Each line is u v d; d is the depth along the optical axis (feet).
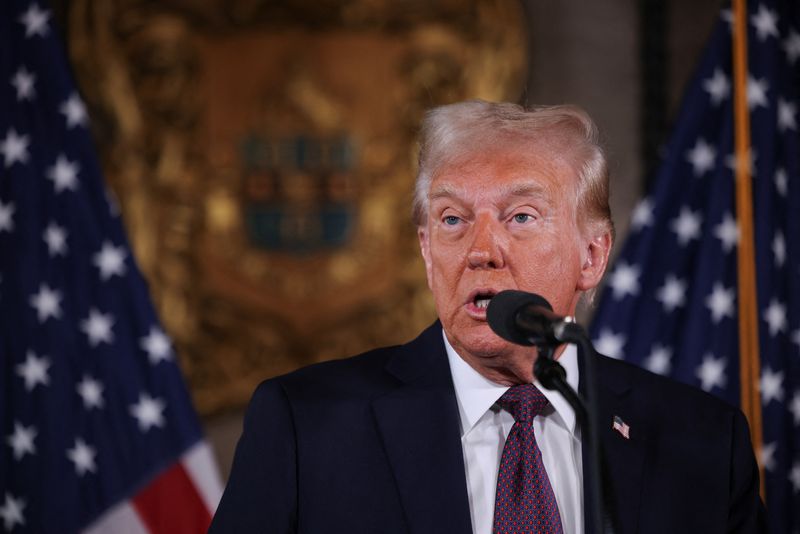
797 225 34.83
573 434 17.79
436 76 51.62
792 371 34.40
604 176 17.71
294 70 51.49
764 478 33.91
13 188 35.68
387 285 51.62
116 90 50.08
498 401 17.53
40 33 36.17
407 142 51.65
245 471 17.62
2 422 34.99
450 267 16.76
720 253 36.14
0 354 35.24
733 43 35.68
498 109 17.20
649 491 17.74
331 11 51.70
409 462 17.39
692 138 36.68
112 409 36.19
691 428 18.71
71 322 35.88
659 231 36.96
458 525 16.80
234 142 51.31
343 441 17.62
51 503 35.22
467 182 16.70
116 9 50.24
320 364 19.33
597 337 37.11
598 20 52.95
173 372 36.78
